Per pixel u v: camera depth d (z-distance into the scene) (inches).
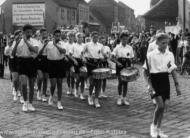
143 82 658.8
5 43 901.8
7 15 2684.5
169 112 394.0
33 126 332.8
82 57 435.2
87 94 517.7
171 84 623.8
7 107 424.8
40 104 444.5
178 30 1086.4
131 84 632.4
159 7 1736.0
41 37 471.8
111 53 429.1
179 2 1566.2
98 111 402.9
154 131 293.9
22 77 398.0
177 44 977.5
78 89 529.7
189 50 782.5
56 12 2657.5
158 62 286.2
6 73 837.8
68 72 505.4
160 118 291.6
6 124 340.8
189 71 792.9
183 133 305.7
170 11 1712.6
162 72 286.2
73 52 479.8
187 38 796.0
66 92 537.3
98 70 415.5
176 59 982.4
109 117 370.9
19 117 370.9
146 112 395.9
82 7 3282.5
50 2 2652.6
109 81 679.7
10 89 572.7
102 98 489.1
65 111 402.6
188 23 1407.5
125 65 429.7
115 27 1433.3
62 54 412.5
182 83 639.8
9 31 2662.4
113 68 472.4
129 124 339.6
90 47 430.0
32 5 1766.7
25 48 392.5
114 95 513.7
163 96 285.7
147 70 291.0
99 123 343.9
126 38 428.1
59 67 412.2
